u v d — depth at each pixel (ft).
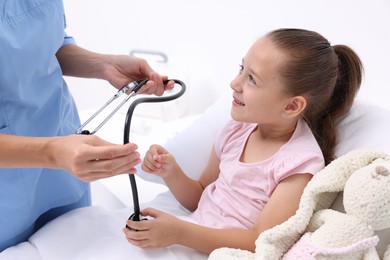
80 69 3.34
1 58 2.48
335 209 2.57
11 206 2.74
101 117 5.45
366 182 2.20
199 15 5.25
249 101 2.78
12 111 2.66
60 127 3.05
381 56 3.67
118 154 2.12
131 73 3.23
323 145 2.94
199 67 5.55
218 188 3.13
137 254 2.58
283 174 2.71
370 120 2.99
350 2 3.74
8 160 2.21
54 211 3.27
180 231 2.62
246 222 2.88
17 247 2.78
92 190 4.44
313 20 4.08
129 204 3.88
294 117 2.84
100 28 6.85
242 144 3.14
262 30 4.57
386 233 2.41
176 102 5.43
